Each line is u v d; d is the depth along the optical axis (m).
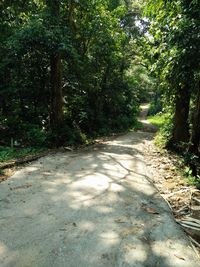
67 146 12.11
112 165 8.48
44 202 5.22
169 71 7.45
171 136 12.33
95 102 19.16
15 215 4.64
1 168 7.55
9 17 13.52
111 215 4.72
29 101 14.30
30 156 9.34
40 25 10.94
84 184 6.37
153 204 5.32
